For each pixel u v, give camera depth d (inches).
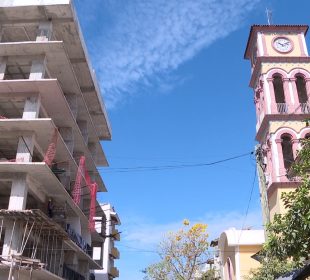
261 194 807.1
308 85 1374.3
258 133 1389.0
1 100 1047.6
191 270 1782.7
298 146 1264.8
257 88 1459.2
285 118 1312.7
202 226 1847.9
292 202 550.6
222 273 1526.8
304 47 1446.9
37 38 1076.5
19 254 807.7
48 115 1142.3
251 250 1385.3
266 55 1419.8
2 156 1143.6
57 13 1097.4
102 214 1756.9
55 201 1120.2
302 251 518.6
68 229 1111.6
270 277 892.6
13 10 1093.8
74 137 1268.5
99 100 1467.8
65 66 1122.0
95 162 1577.3
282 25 1471.5
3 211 832.3
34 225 899.4
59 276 1016.2
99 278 2333.9
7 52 1059.3
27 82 992.9
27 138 977.5
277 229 549.6
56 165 1154.0
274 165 1242.0
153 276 1784.0
